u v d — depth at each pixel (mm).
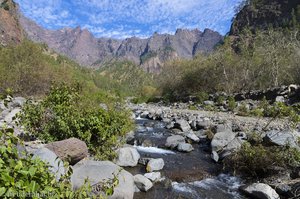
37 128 7859
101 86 124625
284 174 6750
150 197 6027
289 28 58156
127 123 9914
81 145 6387
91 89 18656
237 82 26531
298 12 65062
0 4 106188
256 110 15492
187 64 36844
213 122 13523
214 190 6652
